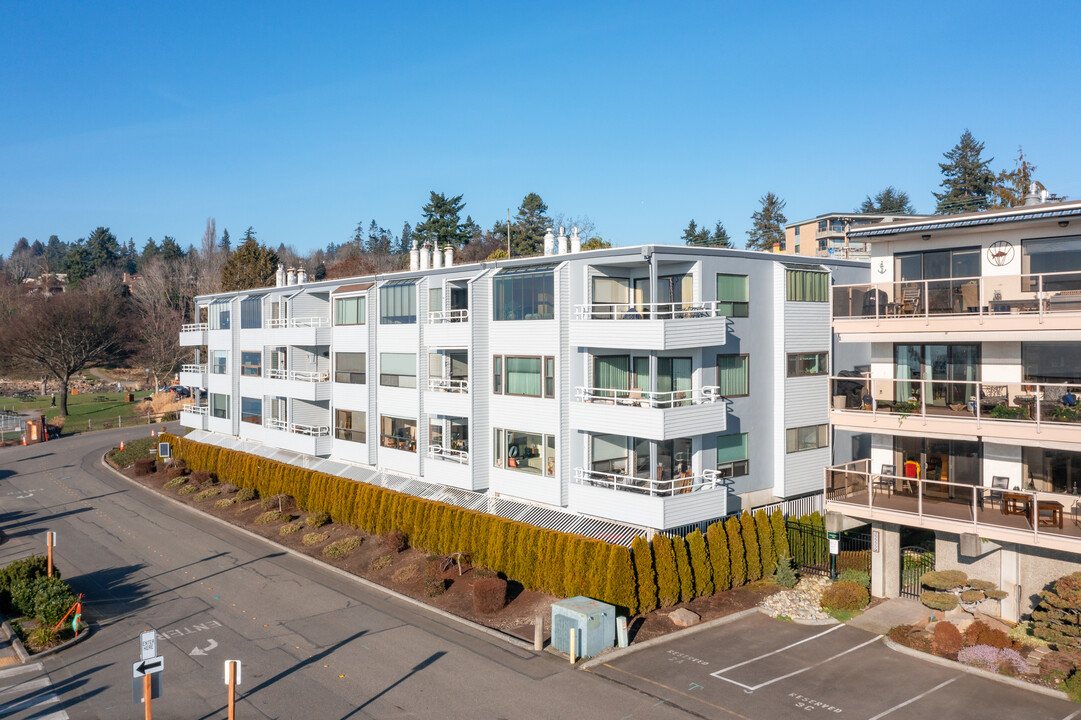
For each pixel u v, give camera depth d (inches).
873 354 1085.8
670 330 1074.1
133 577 1239.5
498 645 949.2
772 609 1040.2
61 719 765.9
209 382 2178.9
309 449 1718.8
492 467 1322.6
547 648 932.6
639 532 1133.1
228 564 1306.6
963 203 3038.9
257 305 1991.9
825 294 1346.0
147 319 4092.0
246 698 809.5
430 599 1114.1
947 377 1011.3
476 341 1318.9
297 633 995.3
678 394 1184.2
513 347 1275.8
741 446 1226.6
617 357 1248.8
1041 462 935.7
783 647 924.6
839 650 913.5
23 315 3385.8
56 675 876.0
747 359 1233.4
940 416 954.7
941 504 991.6
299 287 1851.6
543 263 1272.1
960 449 1007.6
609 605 945.5
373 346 1600.6
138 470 2054.6
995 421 903.1
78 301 3410.4
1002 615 961.5
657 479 1135.6
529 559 1123.3
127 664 904.9
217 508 1688.0
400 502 1354.6
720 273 1195.3
